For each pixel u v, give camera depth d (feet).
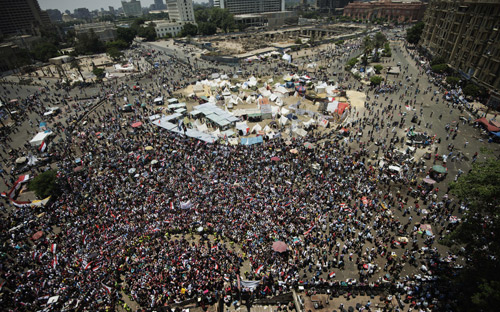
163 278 102.12
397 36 578.25
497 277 80.79
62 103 301.02
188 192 146.72
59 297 96.89
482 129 193.26
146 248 115.75
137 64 445.37
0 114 274.57
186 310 92.68
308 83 303.89
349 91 290.15
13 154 201.57
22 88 368.07
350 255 108.17
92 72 403.34
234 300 96.68
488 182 83.56
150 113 259.39
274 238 115.96
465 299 84.23
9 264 115.14
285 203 133.69
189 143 197.67
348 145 188.75
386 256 109.09
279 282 98.37
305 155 177.17
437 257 104.83
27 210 143.74
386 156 170.19
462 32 285.23
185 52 536.42
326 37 632.79
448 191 133.49
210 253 112.06
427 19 408.05
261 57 447.01
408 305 90.84
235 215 128.98
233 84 329.52
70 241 121.80
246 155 179.22
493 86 221.66
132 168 168.76
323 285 97.14
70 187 161.48
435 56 336.08
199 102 276.41
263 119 235.61
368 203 132.57
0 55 470.39
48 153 196.85
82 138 215.10
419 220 124.57
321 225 122.62
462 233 88.22
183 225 126.72
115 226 127.44
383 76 325.83
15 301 97.19
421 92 271.28
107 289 98.84
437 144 181.78
